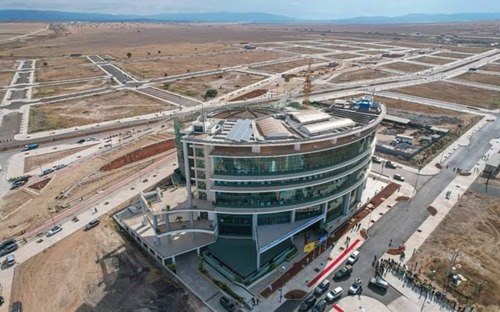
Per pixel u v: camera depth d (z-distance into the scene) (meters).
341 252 74.50
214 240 74.94
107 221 86.25
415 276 67.00
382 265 70.06
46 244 78.38
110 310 61.19
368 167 91.38
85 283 67.06
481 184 101.50
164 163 117.06
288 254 72.69
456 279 65.75
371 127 78.31
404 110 169.38
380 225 83.19
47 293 64.88
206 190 73.88
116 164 117.06
